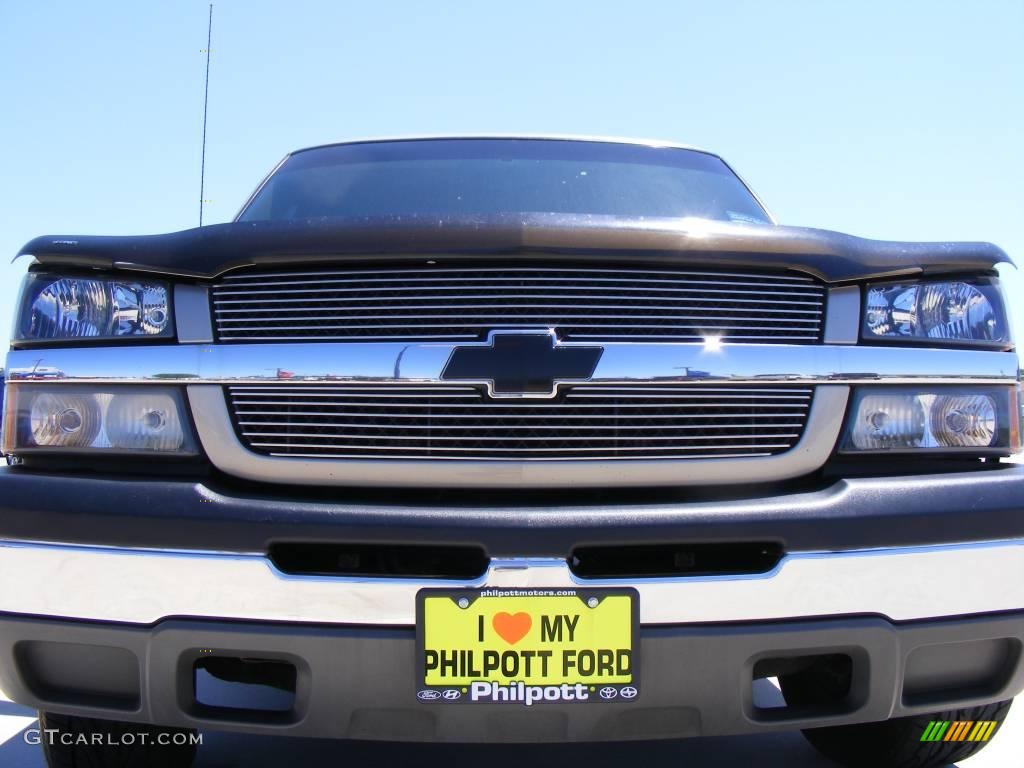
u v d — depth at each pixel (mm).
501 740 1760
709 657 1747
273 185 3252
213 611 1756
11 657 1853
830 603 1786
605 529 1732
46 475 1876
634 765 2678
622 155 3314
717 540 1757
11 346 2027
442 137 3391
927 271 2039
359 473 1844
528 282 1875
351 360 1860
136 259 1943
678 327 1906
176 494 1792
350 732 1768
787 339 1953
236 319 1925
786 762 2684
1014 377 2062
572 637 1729
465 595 1721
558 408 1847
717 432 1890
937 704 1901
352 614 1735
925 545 1828
